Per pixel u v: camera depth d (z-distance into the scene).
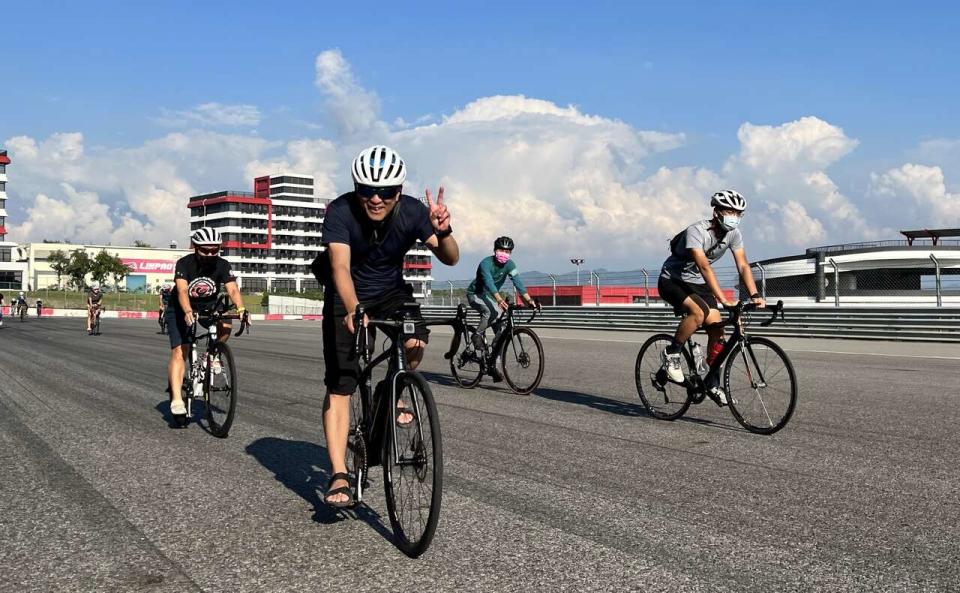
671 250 6.28
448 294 29.08
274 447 5.36
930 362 11.58
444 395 8.13
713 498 3.95
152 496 4.08
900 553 3.11
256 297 96.50
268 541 3.33
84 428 6.18
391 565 3.02
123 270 105.25
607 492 4.08
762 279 19.52
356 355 3.66
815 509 3.74
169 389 6.21
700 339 17.73
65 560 3.12
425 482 3.08
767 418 5.74
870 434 5.70
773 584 2.79
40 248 107.94
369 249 3.66
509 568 2.96
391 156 3.45
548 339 18.36
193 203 120.81
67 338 20.50
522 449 5.23
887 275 38.06
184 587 2.83
